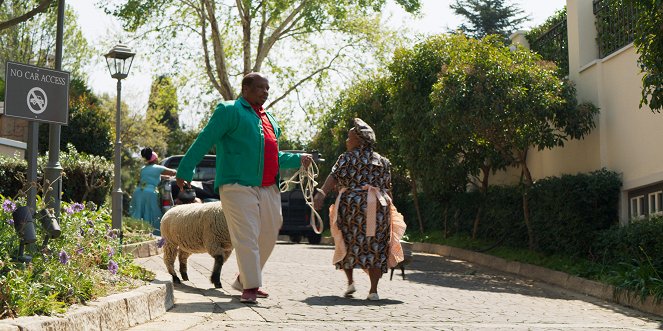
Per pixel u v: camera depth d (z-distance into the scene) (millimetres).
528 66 13883
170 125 52438
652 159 11734
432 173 17109
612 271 10242
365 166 7859
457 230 18203
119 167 12297
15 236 5406
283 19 31328
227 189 6949
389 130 21766
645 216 11586
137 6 25859
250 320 6129
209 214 7859
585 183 12547
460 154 17547
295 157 7770
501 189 15906
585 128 13695
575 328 6445
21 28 36812
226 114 6941
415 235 20969
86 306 5152
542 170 16375
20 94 6105
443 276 11555
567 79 14719
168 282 6746
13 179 13992
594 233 12148
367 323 6207
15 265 5273
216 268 7961
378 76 24516
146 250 12047
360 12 29281
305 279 9594
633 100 12391
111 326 5309
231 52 31172
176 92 30719
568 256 12570
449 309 7352
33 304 4844
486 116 13328
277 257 13078
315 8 26781
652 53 9383
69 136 22547
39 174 13969
